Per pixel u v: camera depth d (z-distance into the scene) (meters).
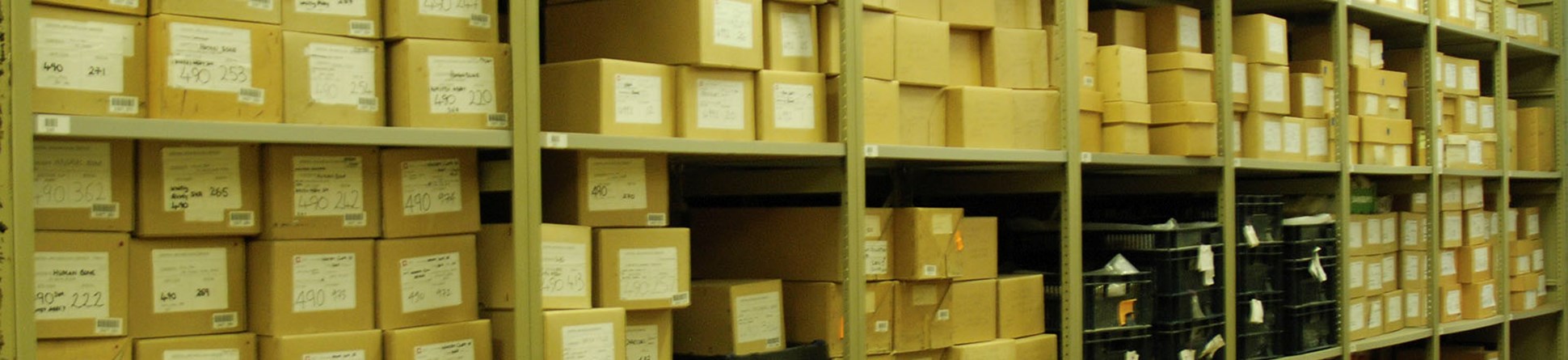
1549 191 5.57
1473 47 5.31
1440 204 4.89
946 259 3.02
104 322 1.92
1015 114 3.17
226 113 1.93
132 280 1.95
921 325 3.02
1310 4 4.30
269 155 2.05
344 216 2.13
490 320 2.34
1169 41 3.70
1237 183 4.64
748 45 2.57
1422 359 5.12
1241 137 3.92
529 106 2.25
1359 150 4.42
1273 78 3.96
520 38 2.25
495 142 2.21
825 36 2.78
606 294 2.44
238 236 2.07
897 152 2.86
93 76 1.83
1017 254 3.70
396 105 2.15
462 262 2.29
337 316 2.11
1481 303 5.05
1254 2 4.27
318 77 2.05
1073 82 3.32
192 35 1.90
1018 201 3.92
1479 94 5.19
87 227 1.91
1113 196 4.25
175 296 1.99
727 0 2.53
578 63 2.41
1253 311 3.89
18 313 1.71
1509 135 5.31
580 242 2.39
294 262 2.07
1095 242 3.72
